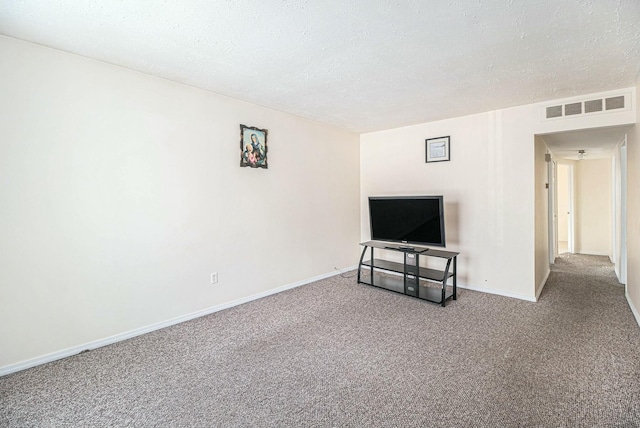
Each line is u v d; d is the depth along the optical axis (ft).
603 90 10.19
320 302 11.96
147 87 9.21
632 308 10.59
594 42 6.98
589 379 6.75
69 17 6.19
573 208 21.33
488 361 7.56
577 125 10.78
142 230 9.22
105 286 8.56
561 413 5.74
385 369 7.30
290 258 13.70
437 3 5.61
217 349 8.34
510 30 6.54
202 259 10.65
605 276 15.28
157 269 9.57
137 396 6.38
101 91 8.36
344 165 16.35
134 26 6.52
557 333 9.02
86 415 5.83
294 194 13.79
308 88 10.18
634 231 10.39
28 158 7.33
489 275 12.94
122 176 8.79
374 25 6.39
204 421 5.66
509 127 12.22
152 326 9.48
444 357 7.79
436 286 13.82
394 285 13.89
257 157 12.16
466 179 13.39
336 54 7.73
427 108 12.30
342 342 8.67
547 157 15.38
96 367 7.47
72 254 8.00
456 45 7.21
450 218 13.92
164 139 9.62
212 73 9.05
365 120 14.21
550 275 15.62
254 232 12.23
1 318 7.08
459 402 6.09
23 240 7.30
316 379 6.93
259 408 6.00
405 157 15.40
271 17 6.11
